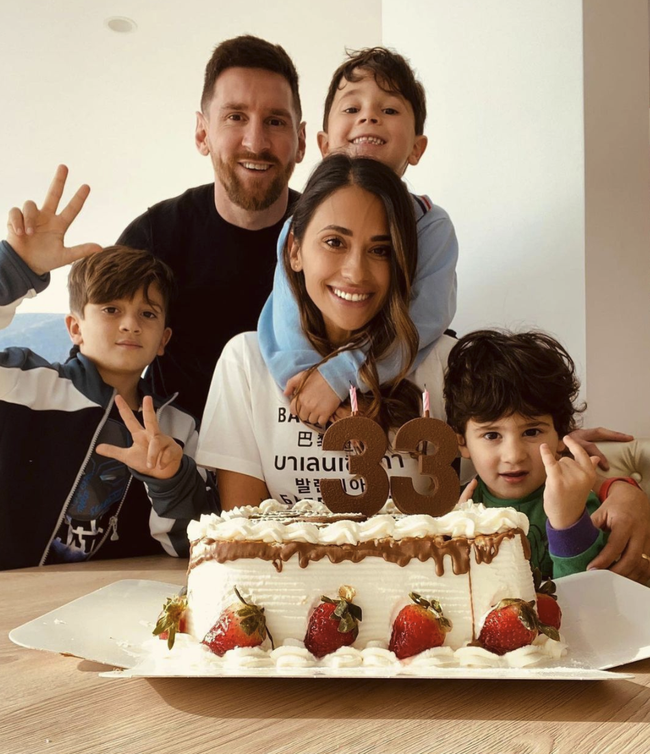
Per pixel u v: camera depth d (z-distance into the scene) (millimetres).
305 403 1579
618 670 774
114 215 4906
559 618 860
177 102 3848
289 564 809
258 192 2094
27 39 3342
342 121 1909
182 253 2152
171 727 629
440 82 2287
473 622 803
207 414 1689
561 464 1201
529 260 2039
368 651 772
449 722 638
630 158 2055
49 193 1658
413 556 814
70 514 1771
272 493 1644
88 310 1796
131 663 768
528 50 2051
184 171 4543
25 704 688
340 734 611
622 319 2010
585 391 1904
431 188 2318
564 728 622
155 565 1550
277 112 2072
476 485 1521
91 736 609
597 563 1189
